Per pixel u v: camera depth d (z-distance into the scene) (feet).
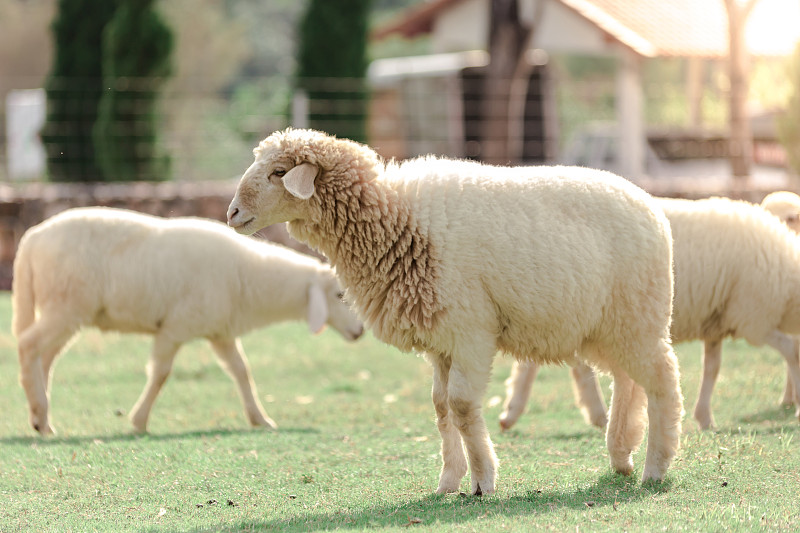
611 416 21.45
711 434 25.55
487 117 71.31
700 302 27.86
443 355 20.47
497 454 25.13
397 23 91.66
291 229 21.13
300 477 22.94
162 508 20.44
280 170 20.30
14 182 81.46
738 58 65.31
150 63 73.10
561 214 19.84
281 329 50.67
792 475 21.02
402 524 18.20
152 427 31.42
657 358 20.07
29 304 30.76
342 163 20.16
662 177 78.43
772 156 76.64
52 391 37.09
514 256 19.48
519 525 17.43
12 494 22.02
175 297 31.12
